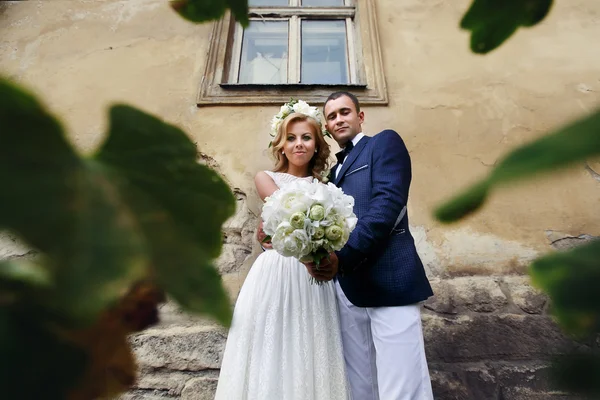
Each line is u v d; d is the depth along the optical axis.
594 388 0.14
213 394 1.71
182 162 0.14
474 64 2.71
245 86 2.62
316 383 1.25
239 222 2.15
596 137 0.12
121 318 0.11
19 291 0.10
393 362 1.21
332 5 3.37
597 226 2.13
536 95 2.57
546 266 0.16
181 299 0.12
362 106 2.54
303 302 1.36
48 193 0.11
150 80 2.68
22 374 0.10
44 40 2.88
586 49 2.75
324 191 1.03
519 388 1.70
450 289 1.95
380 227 1.20
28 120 0.11
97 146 0.13
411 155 2.35
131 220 0.12
